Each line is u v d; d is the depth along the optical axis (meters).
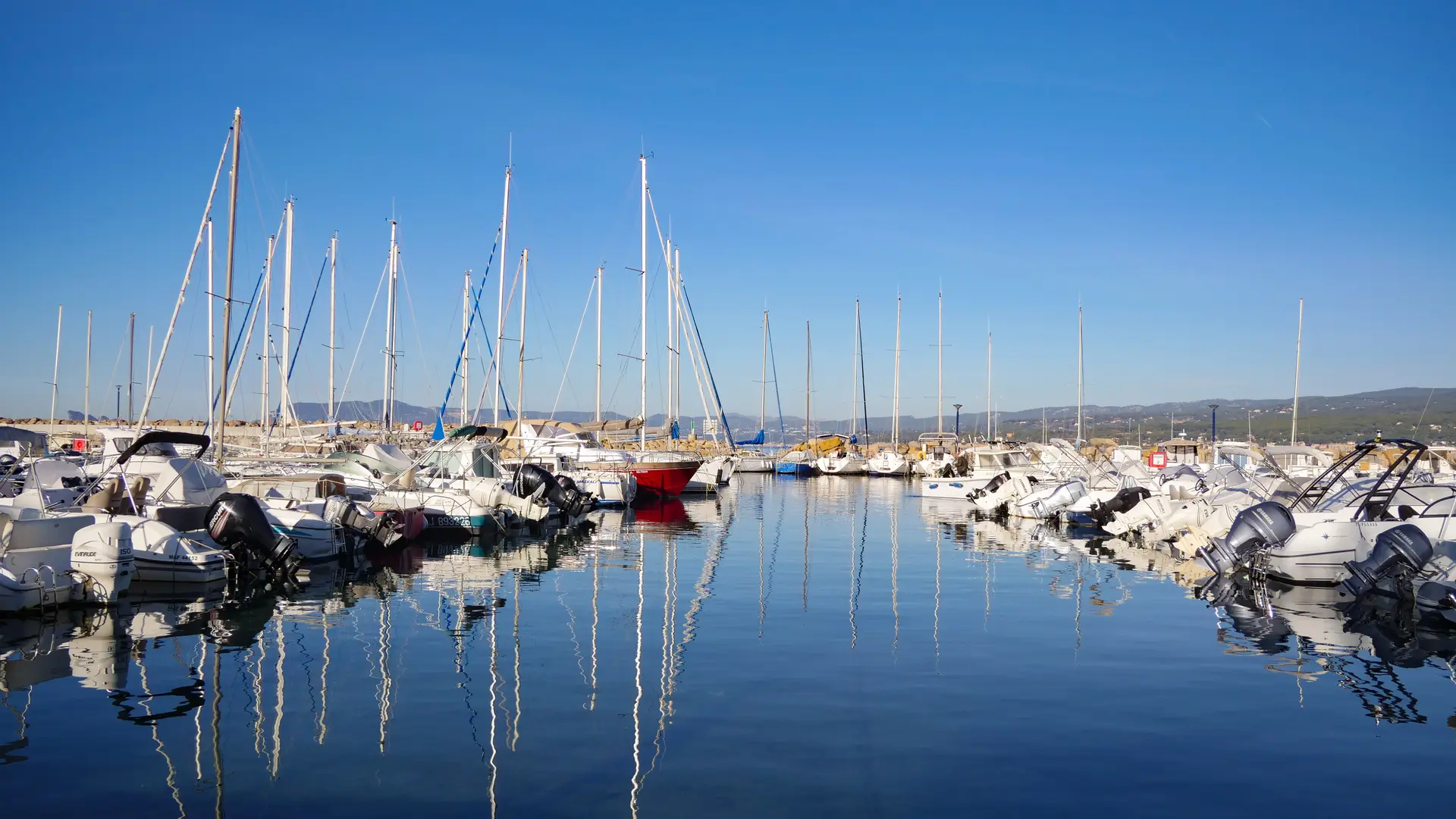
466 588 19.23
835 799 8.28
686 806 8.11
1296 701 11.21
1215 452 39.34
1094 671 12.56
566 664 12.84
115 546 15.97
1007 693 11.51
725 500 47.41
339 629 15.01
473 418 44.88
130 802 8.12
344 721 10.31
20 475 21.47
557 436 46.19
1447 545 16.38
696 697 11.29
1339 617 16.36
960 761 9.20
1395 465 19.86
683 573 21.45
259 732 9.95
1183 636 14.73
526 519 30.00
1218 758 9.33
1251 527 19.84
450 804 8.13
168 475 21.17
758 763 9.13
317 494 26.20
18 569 15.30
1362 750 9.55
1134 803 8.24
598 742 9.68
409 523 26.47
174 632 14.58
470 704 10.98
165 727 10.07
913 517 37.34
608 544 27.48
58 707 10.71
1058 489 34.62
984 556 25.02
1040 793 8.45
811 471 74.31
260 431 41.47
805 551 26.03
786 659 13.19
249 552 19.33
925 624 15.63
